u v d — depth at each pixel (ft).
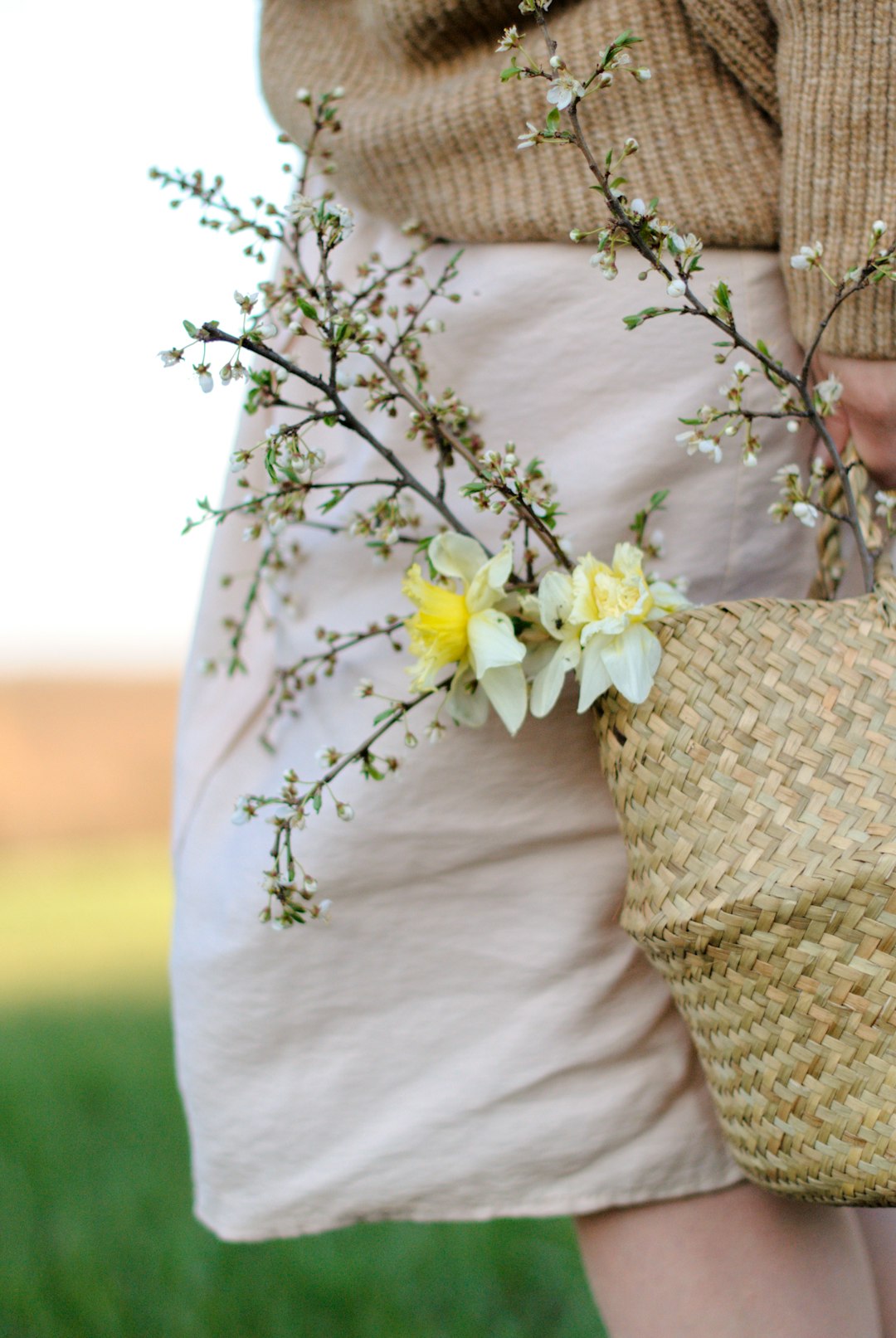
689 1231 4.00
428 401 3.67
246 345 3.13
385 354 4.00
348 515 4.04
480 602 3.32
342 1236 7.13
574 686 3.85
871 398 3.55
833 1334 3.89
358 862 3.96
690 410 3.72
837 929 3.02
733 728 3.14
